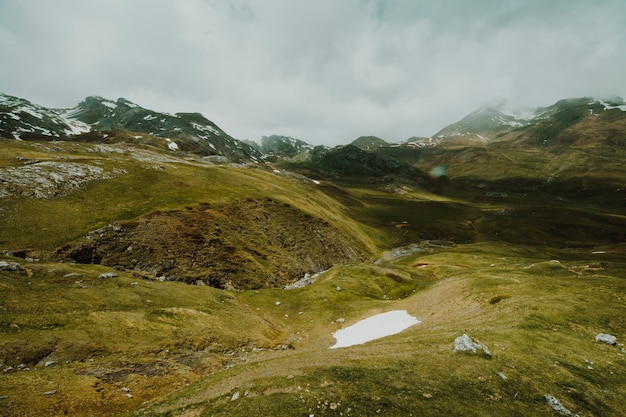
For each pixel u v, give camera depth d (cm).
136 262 5850
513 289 4347
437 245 15162
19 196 6256
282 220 9931
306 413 1748
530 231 18000
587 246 16250
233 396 1922
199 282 6112
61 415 1852
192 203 8281
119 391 2231
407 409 1797
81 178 7888
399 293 6175
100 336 2984
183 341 3300
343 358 2441
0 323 2720
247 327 4088
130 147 15588
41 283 3678
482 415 1783
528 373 2230
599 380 2252
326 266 9344
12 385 1992
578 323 3100
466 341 2534
